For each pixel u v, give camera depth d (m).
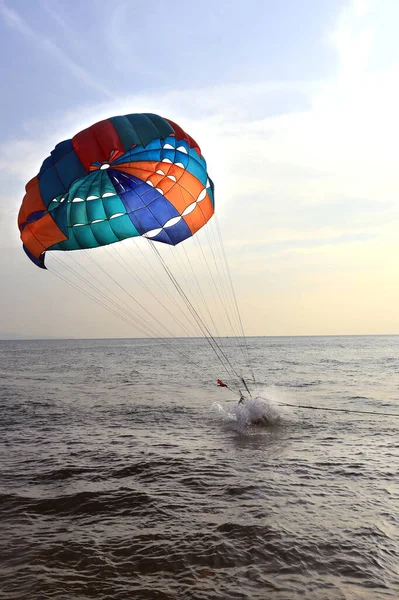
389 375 31.67
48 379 30.78
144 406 18.72
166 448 11.62
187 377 32.00
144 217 13.50
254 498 8.03
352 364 44.06
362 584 5.33
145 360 56.16
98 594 5.14
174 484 8.81
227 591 5.19
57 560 5.89
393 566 5.76
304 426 14.37
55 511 7.54
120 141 10.39
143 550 6.16
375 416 16.05
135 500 7.96
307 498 8.02
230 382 27.95
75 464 10.16
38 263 12.32
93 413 17.05
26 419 15.74
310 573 5.57
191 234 14.15
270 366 42.19
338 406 18.27
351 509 7.52
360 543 6.33
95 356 68.44
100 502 7.88
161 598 5.06
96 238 13.34
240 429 14.05
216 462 10.30
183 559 5.91
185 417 16.22
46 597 5.06
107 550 6.17
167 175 13.17
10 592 5.14
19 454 11.05
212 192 13.63
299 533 6.62
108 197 13.04
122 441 12.45
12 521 7.09
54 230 11.70
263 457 10.69
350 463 10.13
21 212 11.40
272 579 5.44
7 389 24.75
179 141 12.25
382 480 8.97
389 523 6.98
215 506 7.69
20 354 78.38
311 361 49.84
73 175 10.43
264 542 6.34
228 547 6.21
